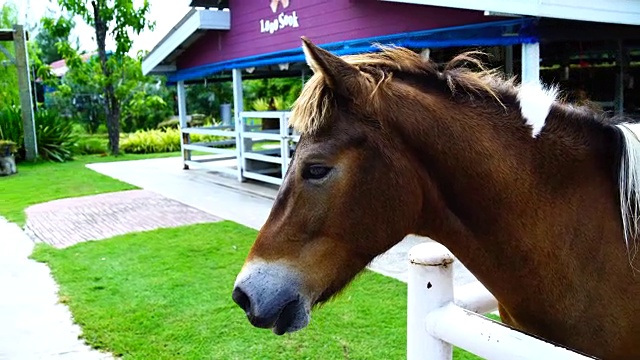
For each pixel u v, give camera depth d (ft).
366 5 20.35
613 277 4.44
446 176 4.59
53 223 22.17
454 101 4.70
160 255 17.03
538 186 4.53
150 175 34.99
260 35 27.40
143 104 54.44
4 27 63.77
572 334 4.57
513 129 4.61
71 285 14.69
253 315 4.53
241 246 17.63
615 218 4.50
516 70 21.06
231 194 27.12
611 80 21.97
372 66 4.82
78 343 11.40
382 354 10.23
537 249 4.53
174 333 11.58
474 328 4.35
